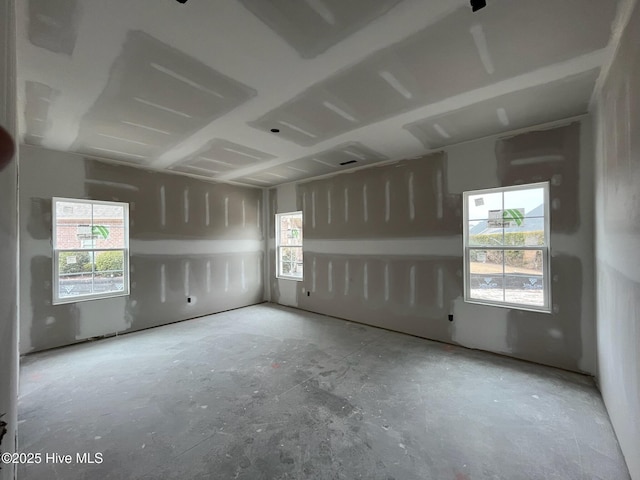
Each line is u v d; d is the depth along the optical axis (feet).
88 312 13.12
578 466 5.72
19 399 8.23
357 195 15.70
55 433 6.77
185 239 16.56
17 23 5.16
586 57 6.44
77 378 9.47
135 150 12.44
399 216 14.01
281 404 7.90
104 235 13.94
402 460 5.93
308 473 5.62
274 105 8.50
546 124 10.01
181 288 16.35
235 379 9.34
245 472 5.65
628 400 5.62
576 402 7.91
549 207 10.02
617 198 6.34
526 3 4.97
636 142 5.11
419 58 6.45
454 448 6.24
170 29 5.46
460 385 8.85
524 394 8.32
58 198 12.37
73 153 12.71
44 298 12.02
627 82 5.54
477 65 6.72
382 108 8.78
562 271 9.79
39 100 8.02
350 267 16.14
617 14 5.23
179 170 15.85
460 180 12.00
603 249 7.83
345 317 16.40
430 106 8.67
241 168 15.57
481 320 11.57
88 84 7.27
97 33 5.51
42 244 11.99
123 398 8.26
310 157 13.73
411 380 9.18
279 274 20.42
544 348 10.18
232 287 18.86
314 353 11.46
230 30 5.51
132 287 14.46
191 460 5.95
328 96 8.05
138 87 7.45
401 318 13.99
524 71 6.97
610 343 7.10
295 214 19.49
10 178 3.54
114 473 5.62
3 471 3.06
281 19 5.25
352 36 5.72
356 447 6.29
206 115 9.10
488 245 11.56
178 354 11.46
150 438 6.60
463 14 5.18
